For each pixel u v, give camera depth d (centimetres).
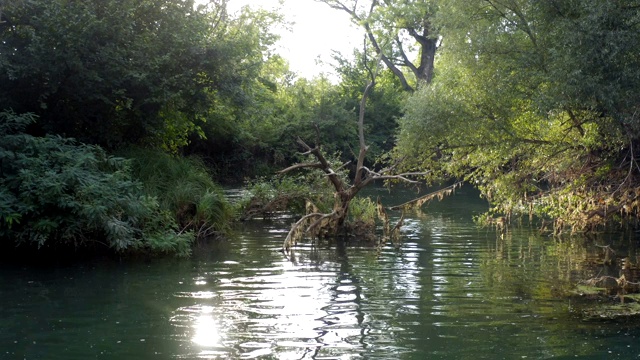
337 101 4859
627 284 1102
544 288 1084
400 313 920
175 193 1673
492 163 1845
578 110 1634
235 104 2006
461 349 758
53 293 1038
